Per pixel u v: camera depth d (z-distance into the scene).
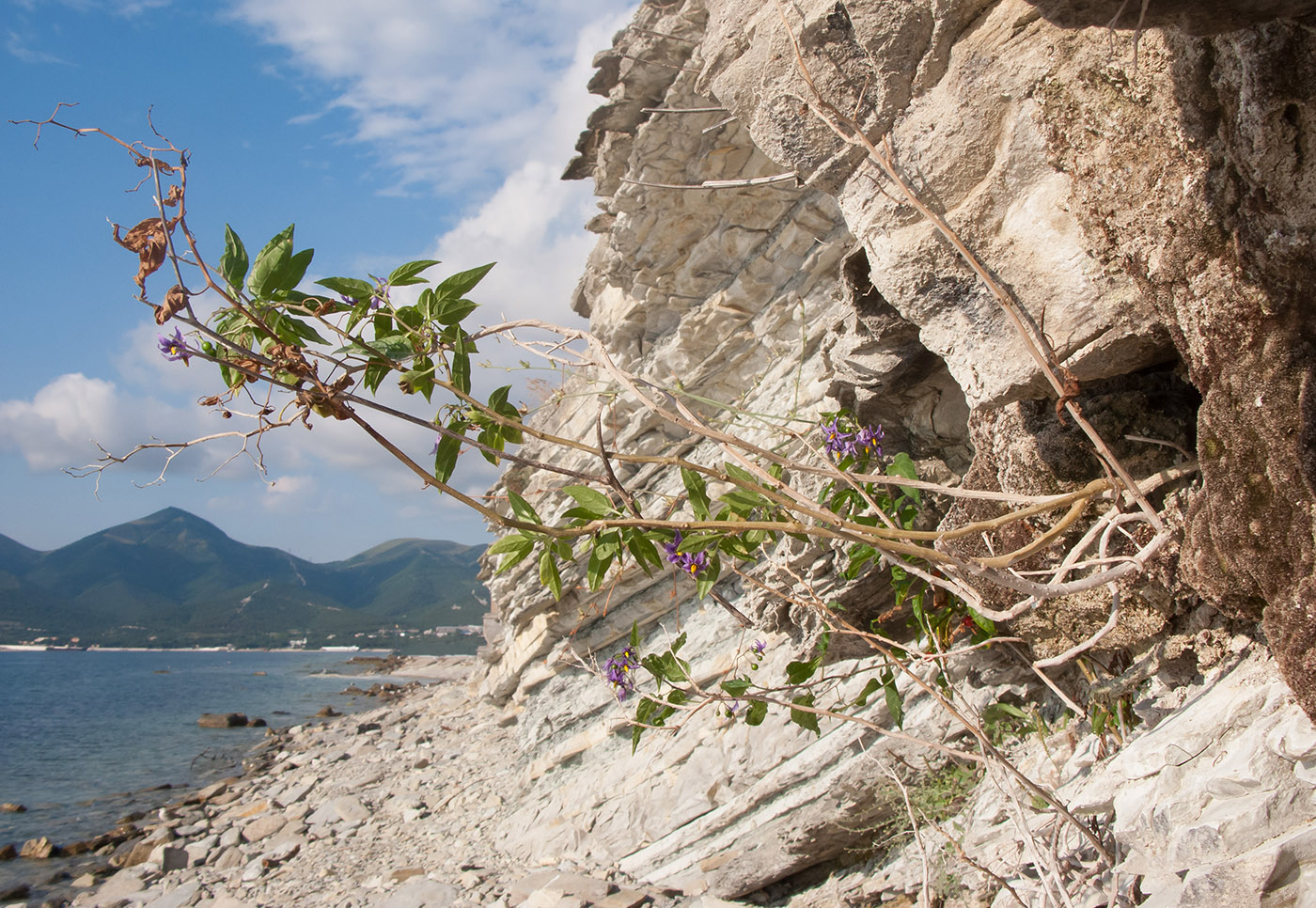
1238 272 2.43
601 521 2.51
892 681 4.18
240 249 2.28
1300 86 2.16
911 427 5.59
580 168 10.91
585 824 10.63
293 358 2.15
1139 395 3.70
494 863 11.18
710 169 9.28
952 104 2.99
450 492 2.34
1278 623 2.58
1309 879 2.61
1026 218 2.99
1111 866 3.50
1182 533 3.41
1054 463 3.90
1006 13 2.81
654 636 11.60
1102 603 4.08
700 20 8.42
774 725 8.80
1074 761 4.70
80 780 23.92
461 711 24.72
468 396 2.44
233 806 18.84
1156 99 2.50
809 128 3.37
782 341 9.82
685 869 8.96
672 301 10.90
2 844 17.16
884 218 3.26
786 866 7.23
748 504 2.96
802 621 6.57
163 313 2.01
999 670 5.58
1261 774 2.96
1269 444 2.46
